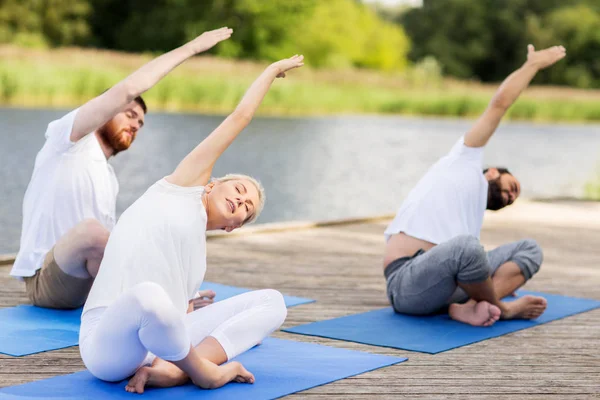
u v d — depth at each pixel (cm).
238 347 313
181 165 297
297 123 2383
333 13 4028
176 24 3456
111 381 298
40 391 288
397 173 1438
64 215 411
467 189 420
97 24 3481
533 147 2056
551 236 726
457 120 2906
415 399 296
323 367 329
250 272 536
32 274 410
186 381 301
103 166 423
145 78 349
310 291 486
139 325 268
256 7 3441
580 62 4894
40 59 2289
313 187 1252
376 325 404
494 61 4997
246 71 2644
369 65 4369
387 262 427
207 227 309
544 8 5062
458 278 399
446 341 377
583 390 312
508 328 406
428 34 5016
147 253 287
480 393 305
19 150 1384
